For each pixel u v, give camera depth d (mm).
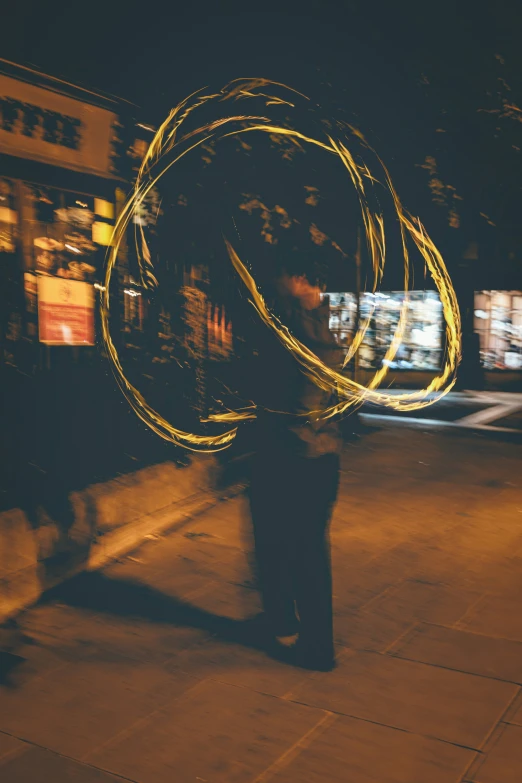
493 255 14016
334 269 8508
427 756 2871
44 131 4965
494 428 10750
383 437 9875
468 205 11188
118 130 5676
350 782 2713
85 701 3281
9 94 4637
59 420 5027
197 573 4836
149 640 3893
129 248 5934
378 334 14703
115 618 4152
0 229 4695
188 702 3283
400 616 4219
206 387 6637
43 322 5012
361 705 3260
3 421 4559
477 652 3777
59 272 5207
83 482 5199
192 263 6664
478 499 6824
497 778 2730
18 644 3826
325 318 3504
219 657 3713
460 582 4758
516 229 12594
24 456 4684
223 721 3131
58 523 4711
